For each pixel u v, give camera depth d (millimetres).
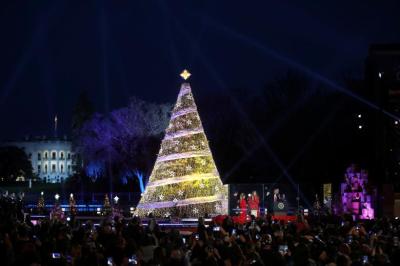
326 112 75562
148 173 85250
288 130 78188
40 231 21141
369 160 42375
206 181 33500
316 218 30031
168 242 16672
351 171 38375
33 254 13320
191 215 33094
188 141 33594
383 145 35594
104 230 19266
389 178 35500
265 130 80688
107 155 87375
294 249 14938
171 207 33219
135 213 34344
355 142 66312
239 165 78625
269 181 73875
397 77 35031
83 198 76938
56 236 18547
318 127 75250
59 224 22375
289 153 76188
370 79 38562
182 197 33219
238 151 80250
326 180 69312
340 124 72500
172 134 33875
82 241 17641
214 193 33594
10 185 123812
